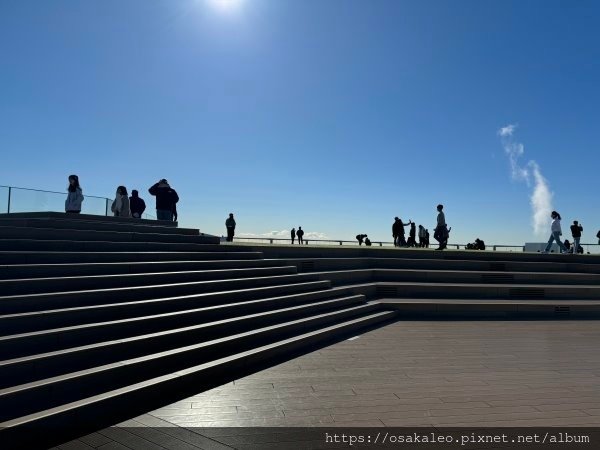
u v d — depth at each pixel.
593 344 9.03
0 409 4.18
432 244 26.19
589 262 17.30
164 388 5.49
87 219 11.06
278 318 8.79
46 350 5.27
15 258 6.95
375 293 13.84
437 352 8.20
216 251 11.63
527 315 12.64
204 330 7.00
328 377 6.54
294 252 14.42
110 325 6.04
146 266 8.46
